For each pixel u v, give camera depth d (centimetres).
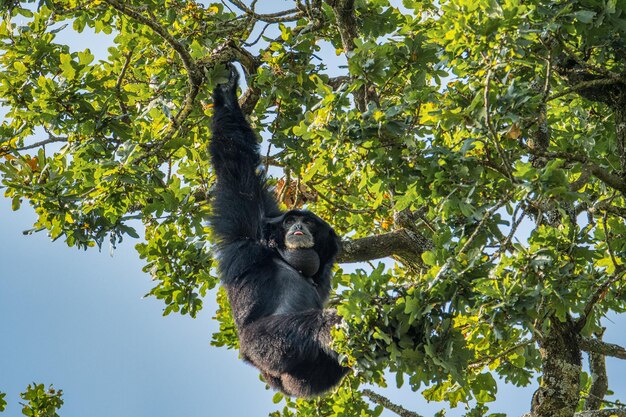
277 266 2327
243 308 2211
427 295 1582
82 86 2198
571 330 2142
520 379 2319
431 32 2053
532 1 1909
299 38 2338
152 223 2511
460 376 1550
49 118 2164
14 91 2323
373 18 2358
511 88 1753
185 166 2419
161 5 2553
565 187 1669
